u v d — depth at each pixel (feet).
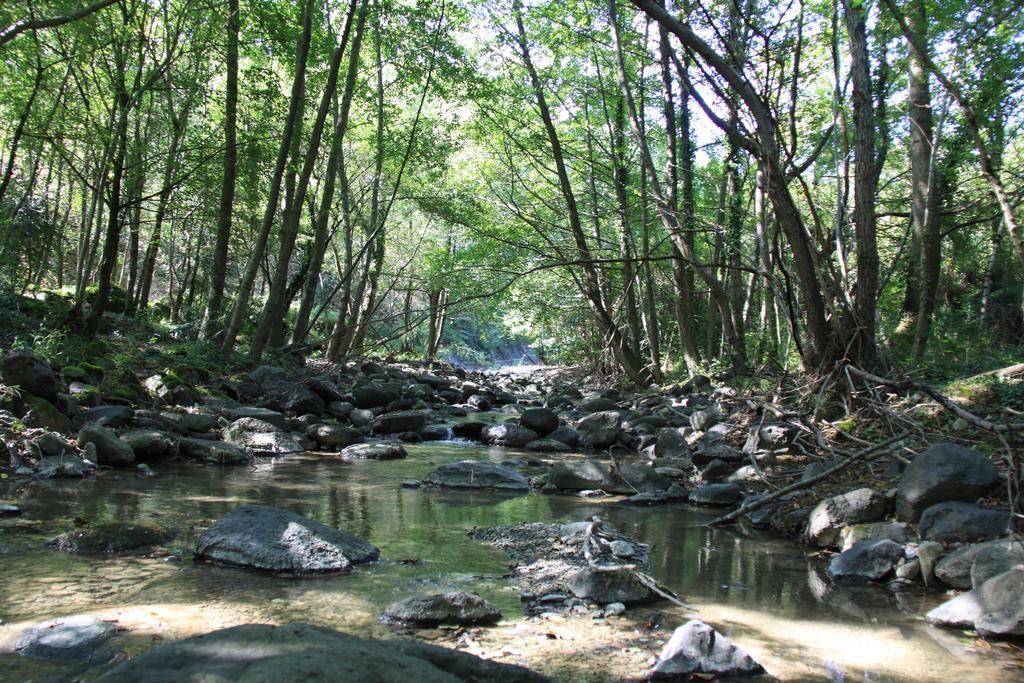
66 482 24.18
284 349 60.23
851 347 32.68
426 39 63.41
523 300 87.45
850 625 14.29
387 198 91.76
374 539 19.39
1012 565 15.16
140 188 59.36
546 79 62.08
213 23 51.16
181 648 8.70
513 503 25.30
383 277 117.60
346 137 85.92
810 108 55.57
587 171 66.49
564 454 37.73
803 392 33.32
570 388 76.07
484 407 62.13
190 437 33.60
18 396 27.40
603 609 14.79
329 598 14.42
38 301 56.03
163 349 55.42
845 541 19.48
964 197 57.47
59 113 51.88
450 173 80.23
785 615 14.82
